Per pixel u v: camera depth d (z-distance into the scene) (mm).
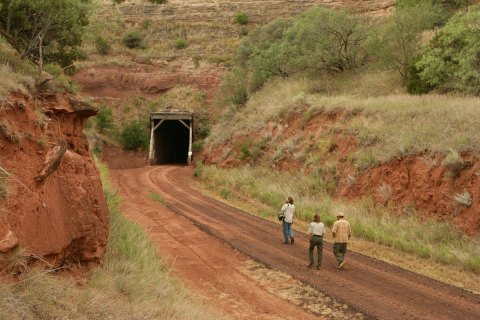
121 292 8375
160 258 12977
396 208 19641
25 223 6590
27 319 5219
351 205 21625
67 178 8297
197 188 31797
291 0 78000
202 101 59125
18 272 6016
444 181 17922
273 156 31109
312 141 29203
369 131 24891
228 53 68375
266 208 24250
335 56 41750
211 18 79188
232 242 16484
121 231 12047
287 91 40438
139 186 31484
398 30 34125
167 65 65562
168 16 80438
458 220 16531
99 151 45125
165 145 56625
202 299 10648
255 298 11102
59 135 8664
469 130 19234
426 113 23234
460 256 14195
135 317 6918
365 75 38375
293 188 26000
